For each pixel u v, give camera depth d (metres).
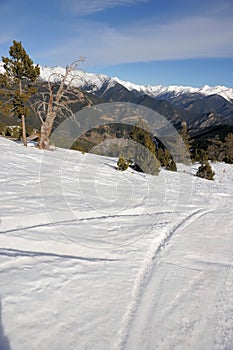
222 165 20.86
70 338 2.12
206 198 8.67
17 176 7.77
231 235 5.14
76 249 3.70
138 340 2.22
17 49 13.87
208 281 3.29
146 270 3.43
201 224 5.71
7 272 2.81
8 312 2.26
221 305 2.83
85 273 3.09
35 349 1.97
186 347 2.22
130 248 4.02
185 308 2.71
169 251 4.13
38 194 6.16
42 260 3.20
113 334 2.24
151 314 2.55
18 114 14.75
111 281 3.01
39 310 2.35
